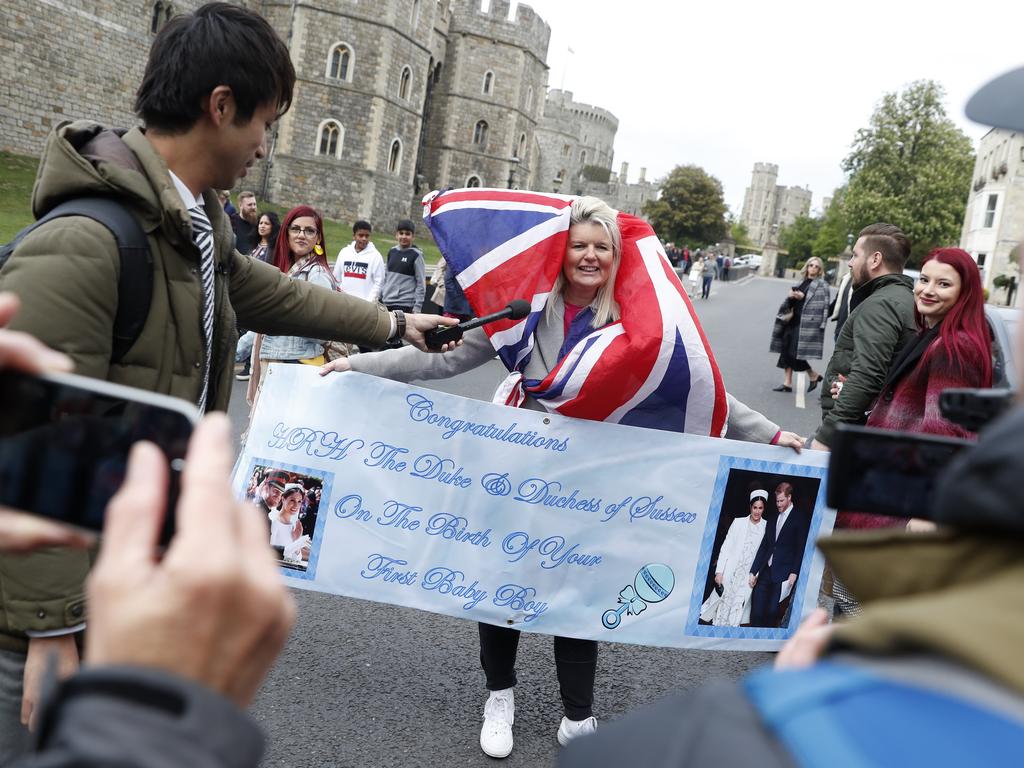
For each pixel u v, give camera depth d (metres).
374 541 3.17
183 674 0.61
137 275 1.82
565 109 91.81
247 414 7.89
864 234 5.36
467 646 4.11
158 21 41.19
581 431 3.15
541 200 3.18
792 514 3.30
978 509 0.60
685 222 79.38
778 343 12.35
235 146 2.01
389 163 50.06
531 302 3.12
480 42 57.41
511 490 3.17
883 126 53.56
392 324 2.83
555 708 3.63
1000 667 0.55
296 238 6.99
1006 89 0.75
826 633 0.84
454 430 3.15
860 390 4.22
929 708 0.56
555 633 3.20
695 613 3.27
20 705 1.79
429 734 3.34
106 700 0.59
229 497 0.67
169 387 1.94
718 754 0.59
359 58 47.44
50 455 0.82
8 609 1.71
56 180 1.82
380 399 3.15
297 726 3.31
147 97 1.96
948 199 52.81
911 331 4.28
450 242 3.19
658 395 3.09
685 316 3.09
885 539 0.71
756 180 141.88
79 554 1.76
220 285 2.17
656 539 3.22
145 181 1.85
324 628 4.15
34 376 0.83
